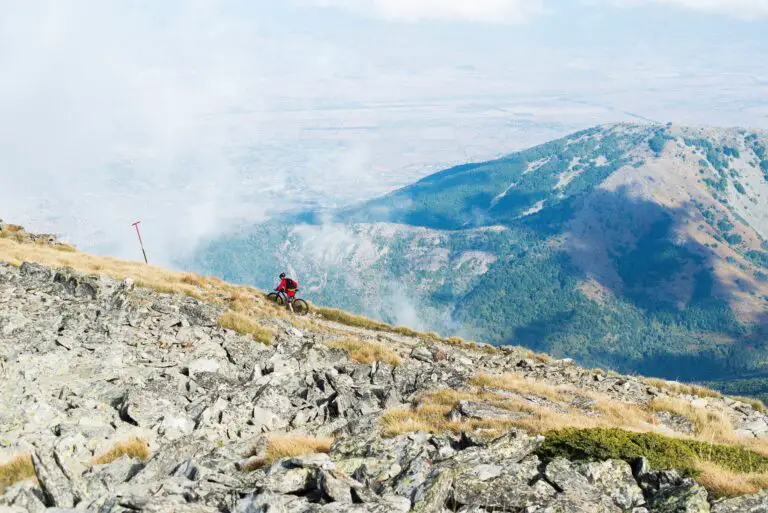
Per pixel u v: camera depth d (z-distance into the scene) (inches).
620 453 486.6
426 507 369.7
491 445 493.0
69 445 590.9
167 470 497.4
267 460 536.4
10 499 380.8
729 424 1029.2
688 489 402.3
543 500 389.1
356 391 879.1
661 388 1264.8
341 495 381.7
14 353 823.7
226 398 785.6
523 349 1599.4
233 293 1686.8
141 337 1016.2
